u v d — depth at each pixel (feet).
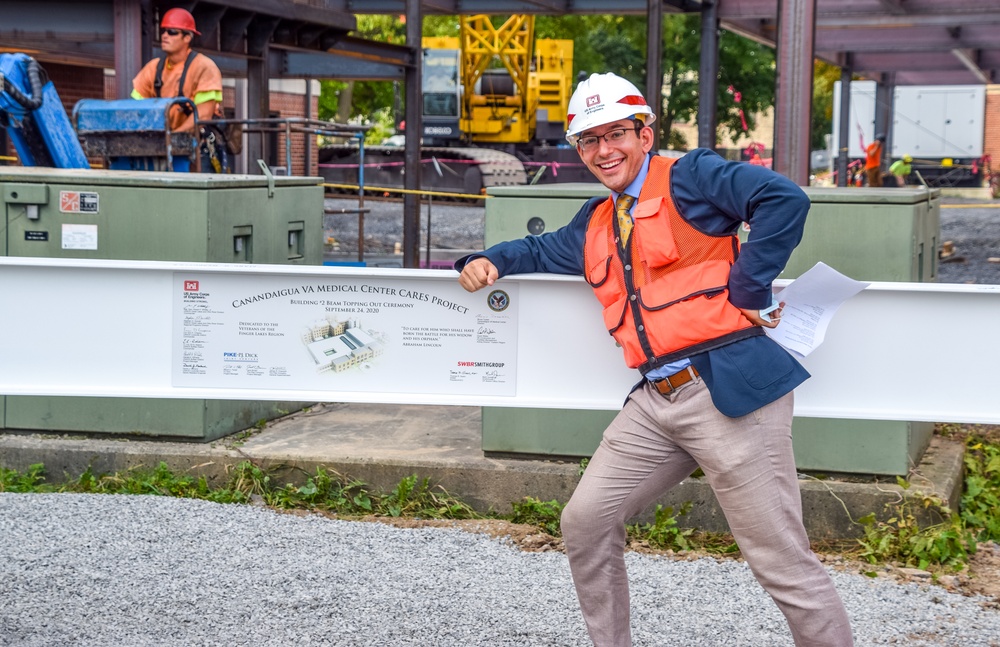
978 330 14.99
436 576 15.23
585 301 15.65
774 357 10.91
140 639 12.98
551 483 18.29
